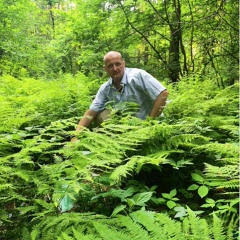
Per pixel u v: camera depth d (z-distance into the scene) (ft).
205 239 4.44
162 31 28.19
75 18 26.11
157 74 25.26
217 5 22.43
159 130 8.70
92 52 25.27
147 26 24.97
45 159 8.37
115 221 5.75
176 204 6.98
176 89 19.72
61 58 40.06
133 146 8.90
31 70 44.27
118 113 12.10
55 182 6.24
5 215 5.90
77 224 5.73
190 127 9.23
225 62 23.15
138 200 6.70
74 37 26.84
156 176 8.98
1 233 6.06
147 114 12.79
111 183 7.38
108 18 25.55
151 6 24.86
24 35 42.91
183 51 25.03
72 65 41.78
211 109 13.48
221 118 11.87
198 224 4.66
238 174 6.87
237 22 21.54
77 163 6.73
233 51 22.22
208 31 23.66
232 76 21.83
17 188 6.62
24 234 5.70
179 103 12.32
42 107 14.80
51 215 6.22
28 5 42.14
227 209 6.00
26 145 7.62
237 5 21.81
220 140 10.14
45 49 45.14
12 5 39.40
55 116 13.73
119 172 6.85
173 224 4.62
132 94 12.37
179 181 8.59
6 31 40.04
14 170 6.46
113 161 6.80
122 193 7.02
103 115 12.57
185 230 4.61
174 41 25.43
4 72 37.58
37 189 6.40
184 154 8.67
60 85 20.27
